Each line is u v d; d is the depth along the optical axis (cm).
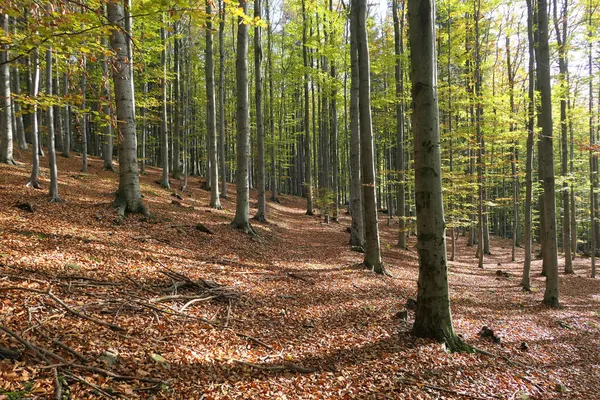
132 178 1059
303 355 520
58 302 465
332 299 805
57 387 316
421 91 572
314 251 1393
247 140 1284
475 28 1688
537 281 1532
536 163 2155
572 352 732
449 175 1407
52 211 921
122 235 875
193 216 1346
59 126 2300
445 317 612
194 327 531
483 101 1320
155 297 589
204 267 829
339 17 1625
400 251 1795
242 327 575
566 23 1464
